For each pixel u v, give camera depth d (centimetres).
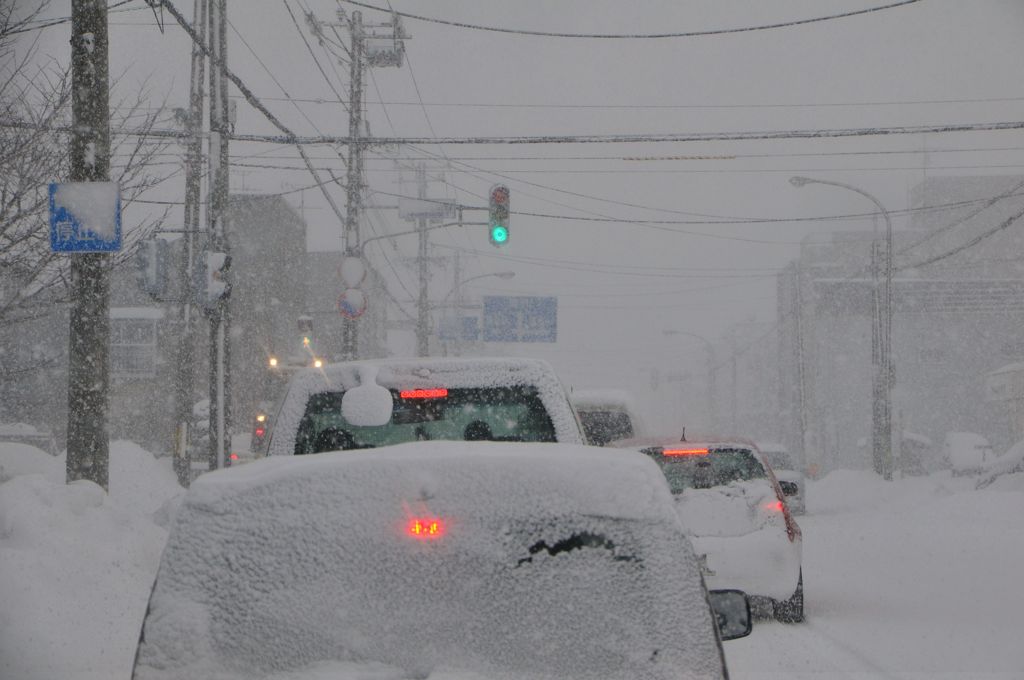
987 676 1426
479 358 1248
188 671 575
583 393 3030
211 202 3572
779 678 1402
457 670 569
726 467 1972
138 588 1525
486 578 582
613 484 596
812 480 8419
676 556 591
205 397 8400
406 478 598
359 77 5822
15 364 3192
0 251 2345
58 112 2411
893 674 1433
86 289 2145
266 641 579
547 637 575
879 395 6706
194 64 4953
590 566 584
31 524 1518
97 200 2056
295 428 1223
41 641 1209
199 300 3381
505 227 4719
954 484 6025
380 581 583
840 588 2386
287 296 10650
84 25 2159
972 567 2638
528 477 597
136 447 3200
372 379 1171
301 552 589
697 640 578
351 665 573
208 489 607
